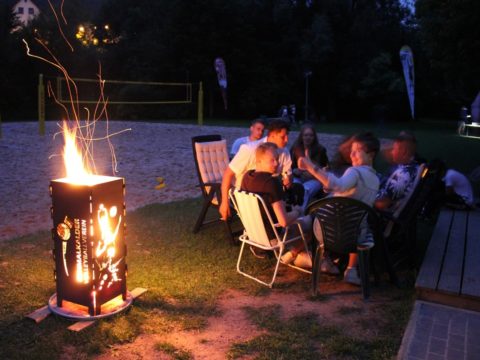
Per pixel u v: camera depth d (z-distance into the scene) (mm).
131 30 42750
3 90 32312
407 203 4105
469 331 3082
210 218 6184
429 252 4398
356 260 4047
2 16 34969
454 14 13469
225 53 37688
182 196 8062
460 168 12469
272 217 4020
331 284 4043
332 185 3670
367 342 3014
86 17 45375
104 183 3104
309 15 42156
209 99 38875
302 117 41250
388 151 5484
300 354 2852
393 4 42625
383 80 38000
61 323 3184
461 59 14398
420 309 3408
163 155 13539
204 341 3031
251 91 38250
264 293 3830
